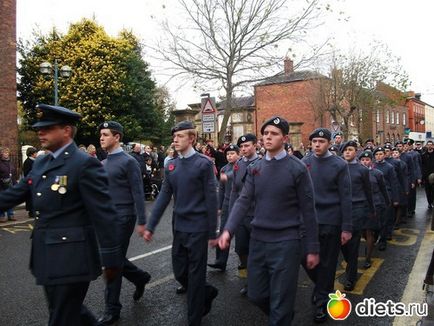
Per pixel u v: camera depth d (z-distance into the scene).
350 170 5.95
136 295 4.97
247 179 3.75
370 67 26.80
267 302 3.56
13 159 15.28
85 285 2.99
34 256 2.94
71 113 2.99
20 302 4.96
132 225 4.65
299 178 3.52
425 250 7.55
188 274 4.16
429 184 12.85
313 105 30.06
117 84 24.08
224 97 18.41
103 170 3.01
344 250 5.67
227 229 3.61
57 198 2.88
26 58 24.69
